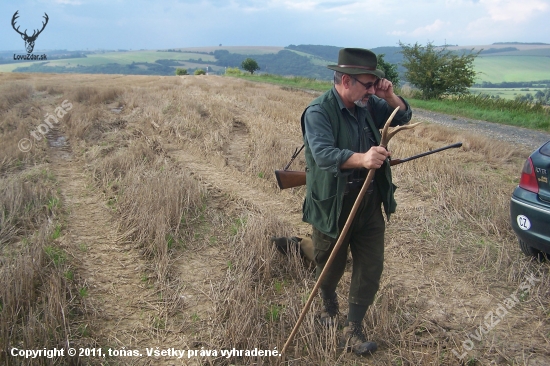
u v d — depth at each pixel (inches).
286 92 769.6
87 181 246.5
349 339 118.6
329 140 105.1
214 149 318.0
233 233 183.5
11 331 113.0
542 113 618.5
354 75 105.3
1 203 191.0
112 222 191.5
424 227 193.5
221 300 136.2
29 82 930.1
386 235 186.4
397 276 156.4
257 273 152.2
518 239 172.4
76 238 174.6
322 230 112.5
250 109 502.9
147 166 267.4
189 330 125.3
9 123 395.5
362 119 113.3
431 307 138.8
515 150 344.5
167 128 374.9
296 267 152.6
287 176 130.1
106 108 509.7
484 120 571.2
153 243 166.6
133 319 129.0
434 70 886.4
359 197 101.3
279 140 335.0
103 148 310.3
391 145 331.9
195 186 219.1
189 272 155.3
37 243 154.0
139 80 1073.5
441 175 257.8
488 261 163.9
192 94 627.5
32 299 127.6
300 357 113.6
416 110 661.9
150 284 146.5
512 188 243.6
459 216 202.4
